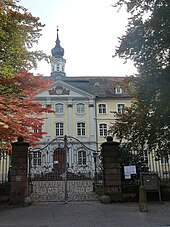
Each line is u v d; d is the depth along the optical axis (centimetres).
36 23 1385
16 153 1314
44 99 4381
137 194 1301
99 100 4550
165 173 1458
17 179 1285
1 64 1413
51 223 889
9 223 895
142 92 1362
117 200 1277
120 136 1622
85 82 4603
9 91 1270
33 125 1349
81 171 2002
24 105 1292
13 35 1380
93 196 1469
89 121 4397
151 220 909
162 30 1284
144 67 1372
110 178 1305
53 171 1858
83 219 941
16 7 1338
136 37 1355
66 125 4331
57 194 1549
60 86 4444
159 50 1338
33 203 1276
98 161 1609
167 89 1277
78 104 4453
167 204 1219
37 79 1304
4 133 1206
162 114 1338
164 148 1471
